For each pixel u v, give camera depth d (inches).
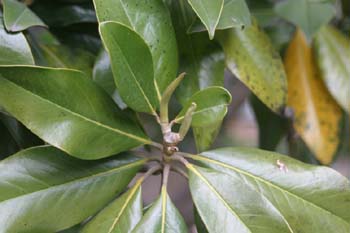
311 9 31.8
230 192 25.0
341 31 37.0
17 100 23.9
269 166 26.2
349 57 35.0
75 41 30.2
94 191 25.6
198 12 24.2
